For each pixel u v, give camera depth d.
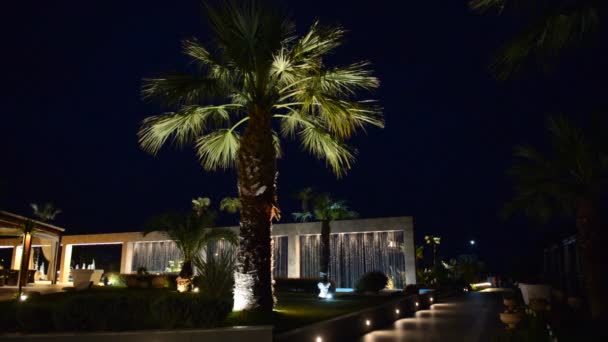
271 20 9.16
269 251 9.45
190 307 7.68
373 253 29.11
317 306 13.31
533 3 4.82
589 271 12.64
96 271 22.33
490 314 17.06
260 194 9.49
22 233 22.83
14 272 23.42
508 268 46.06
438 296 27.47
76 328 7.52
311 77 9.92
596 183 12.85
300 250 29.69
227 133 11.33
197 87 9.55
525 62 4.93
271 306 9.28
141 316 7.74
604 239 13.05
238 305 9.12
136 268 32.38
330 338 9.42
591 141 12.95
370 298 17.58
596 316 11.42
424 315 17.08
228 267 10.34
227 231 18.36
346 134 9.85
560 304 16.33
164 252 32.53
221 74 10.41
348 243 29.69
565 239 20.62
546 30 4.74
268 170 9.64
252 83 9.76
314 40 9.62
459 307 20.84
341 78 10.00
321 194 25.05
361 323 11.62
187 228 17.80
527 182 13.50
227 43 9.32
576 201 13.09
